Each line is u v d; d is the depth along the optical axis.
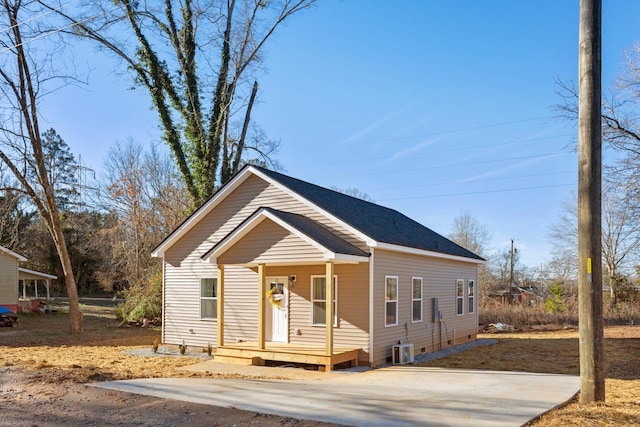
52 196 22.73
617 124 21.19
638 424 6.64
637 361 14.81
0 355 15.52
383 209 20.84
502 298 46.53
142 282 27.19
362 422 6.89
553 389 9.80
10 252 28.11
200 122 24.94
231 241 14.42
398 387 9.98
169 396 8.49
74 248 47.91
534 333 25.44
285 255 13.64
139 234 33.88
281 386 9.86
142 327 25.28
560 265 44.09
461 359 15.48
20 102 21.67
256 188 16.44
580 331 7.97
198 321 17.36
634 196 21.34
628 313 29.98
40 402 8.16
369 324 13.80
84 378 10.02
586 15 7.84
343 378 11.56
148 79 24.53
